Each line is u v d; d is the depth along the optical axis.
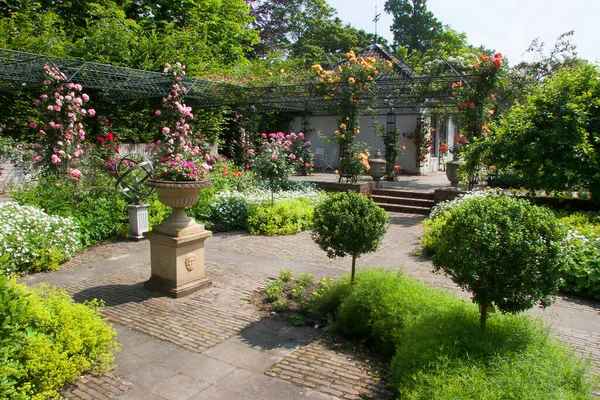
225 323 4.40
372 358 3.68
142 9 18.17
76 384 3.22
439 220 7.67
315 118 19.95
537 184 8.53
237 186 11.41
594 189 8.09
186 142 11.34
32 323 3.28
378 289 4.09
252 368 3.49
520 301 2.96
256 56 24.17
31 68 9.80
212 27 19.41
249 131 14.53
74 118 9.29
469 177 10.06
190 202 5.20
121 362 3.59
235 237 8.52
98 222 7.78
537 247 2.86
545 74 14.27
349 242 4.48
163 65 14.49
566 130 7.95
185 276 5.27
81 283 5.67
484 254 2.93
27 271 6.05
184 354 3.74
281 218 9.04
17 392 2.76
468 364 2.73
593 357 3.69
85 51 13.62
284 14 27.61
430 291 4.11
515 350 2.89
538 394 2.45
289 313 4.64
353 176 12.27
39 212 6.72
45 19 14.20
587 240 5.89
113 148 11.95
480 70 10.49
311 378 3.33
